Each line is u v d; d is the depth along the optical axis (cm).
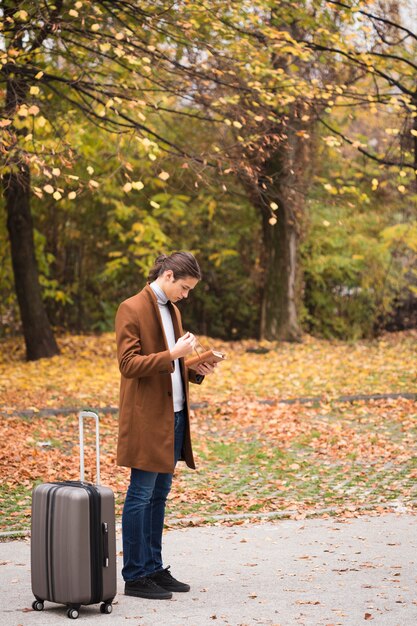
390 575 589
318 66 1453
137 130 1139
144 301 553
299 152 1984
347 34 1356
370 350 2039
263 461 1061
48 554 504
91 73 1238
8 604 530
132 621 488
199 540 711
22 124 1103
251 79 1281
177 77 1294
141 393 543
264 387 1578
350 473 988
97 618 496
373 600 526
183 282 557
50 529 504
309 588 558
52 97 1474
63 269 2358
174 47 1289
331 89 1256
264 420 1318
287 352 2028
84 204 2264
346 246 2291
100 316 2412
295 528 750
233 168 1262
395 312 2438
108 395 1519
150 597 539
